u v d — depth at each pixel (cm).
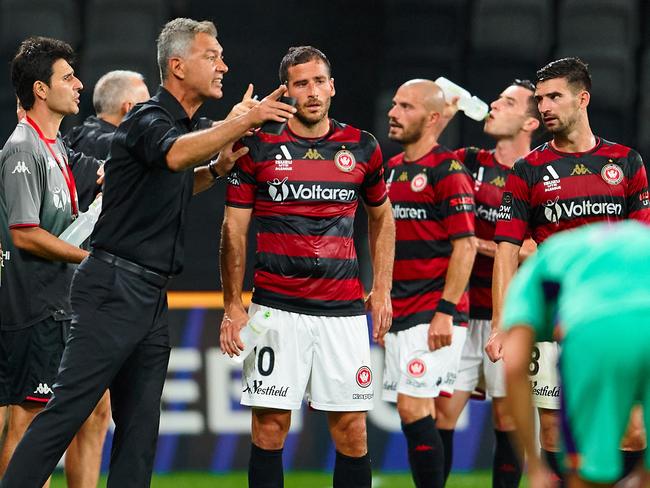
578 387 930
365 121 3173
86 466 1619
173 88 1378
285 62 1514
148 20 3169
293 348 1502
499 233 1580
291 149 1505
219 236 2873
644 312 916
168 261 1377
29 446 1314
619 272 937
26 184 1469
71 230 1503
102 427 1634
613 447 923
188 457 2308
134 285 1355
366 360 1526
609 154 1538
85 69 3095
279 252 1504
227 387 2333
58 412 1327
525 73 3244
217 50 1383
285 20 3228
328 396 1507
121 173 1341
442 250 1809
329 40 3238
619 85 3222
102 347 1337
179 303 2327
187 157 1259
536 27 3281
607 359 917
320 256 1497
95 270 1355
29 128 1512
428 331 1795
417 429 1795
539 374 1584
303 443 2342
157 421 1393
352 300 1524
